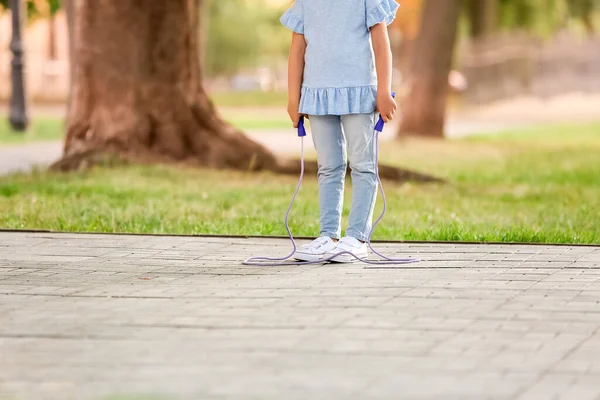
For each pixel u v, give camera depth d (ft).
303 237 36.88
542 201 51.72
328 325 22.09
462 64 188.65
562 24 199.62
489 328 21.79
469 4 181.78
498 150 92.32
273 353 19.81
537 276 28.02
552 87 202.08
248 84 354.74
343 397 16.85
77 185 52.85
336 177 32.14
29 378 18.34
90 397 17.04
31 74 204.54
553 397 16.83
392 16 31.32
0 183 53.88
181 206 45.70
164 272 29.32
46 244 35.01
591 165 75.77
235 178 58.23
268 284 27.14
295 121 32.27
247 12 310.04
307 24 31.83
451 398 16.79
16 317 23.21
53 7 119.85
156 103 62.85
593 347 20.17
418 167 73.46
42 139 98.99
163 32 63.05
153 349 20.24
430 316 22.91
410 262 30.76
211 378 18.10
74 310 23.93
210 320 22.72
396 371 18.45
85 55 62.64
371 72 31.58
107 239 36.37
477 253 32.45
